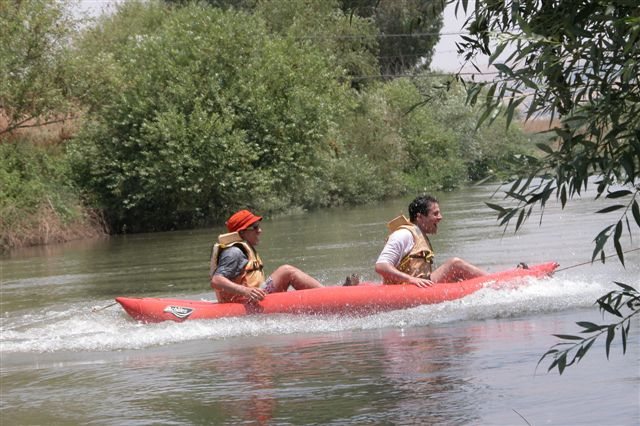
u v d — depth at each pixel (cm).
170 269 1814
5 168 3300
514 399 573
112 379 765
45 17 3325
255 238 1036
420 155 5503
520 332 811
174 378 746
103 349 927
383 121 5206
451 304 963
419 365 707
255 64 3700
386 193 4922
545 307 927
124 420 614
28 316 1231
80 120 3606
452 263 1027
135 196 3422
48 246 2995
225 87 3628
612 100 289
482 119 307
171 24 3784
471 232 2108
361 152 4975
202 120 3416
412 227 1015
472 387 616
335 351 807
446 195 4650
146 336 968
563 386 591
